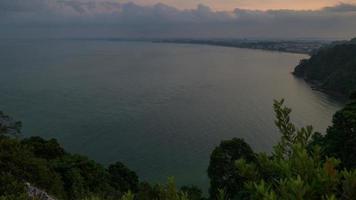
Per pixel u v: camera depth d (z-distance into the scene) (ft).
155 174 237.45
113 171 182.91
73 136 314.14
